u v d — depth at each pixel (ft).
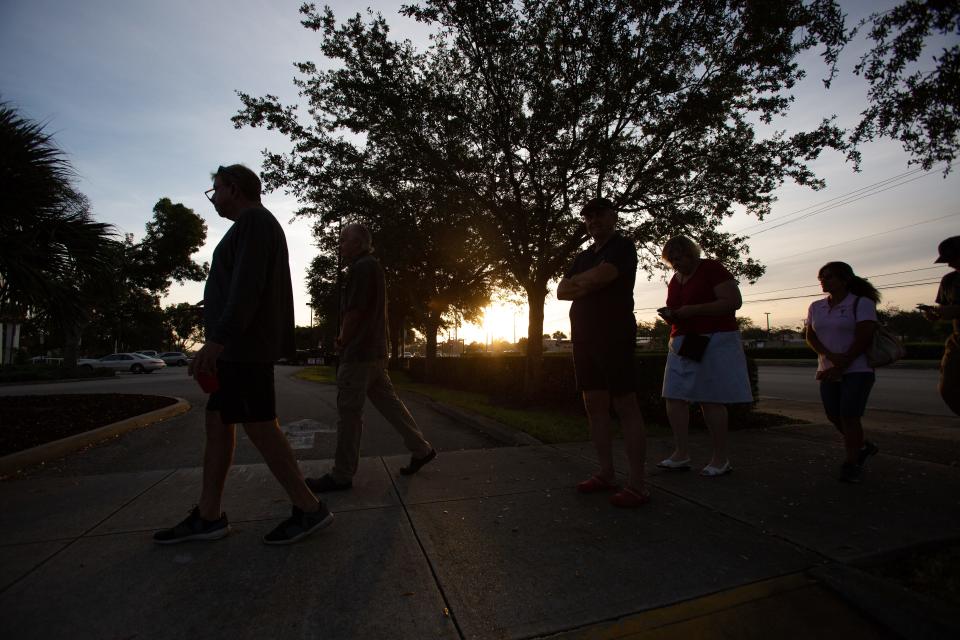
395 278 55.06
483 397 34.45
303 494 8.39
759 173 24.81
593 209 10.61
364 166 29.09
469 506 10.02
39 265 21.17
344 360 11.28
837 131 22.45
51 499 10.59
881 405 29.71
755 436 17.20
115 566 7.41
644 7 20.79
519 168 28.30
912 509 9.47
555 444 16.22
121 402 26.45
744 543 8.05
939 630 5.59
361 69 25.94
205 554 7.82
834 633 5.89
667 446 15.65
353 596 6.56
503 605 6.33
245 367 7.97
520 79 25.32
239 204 8.77
